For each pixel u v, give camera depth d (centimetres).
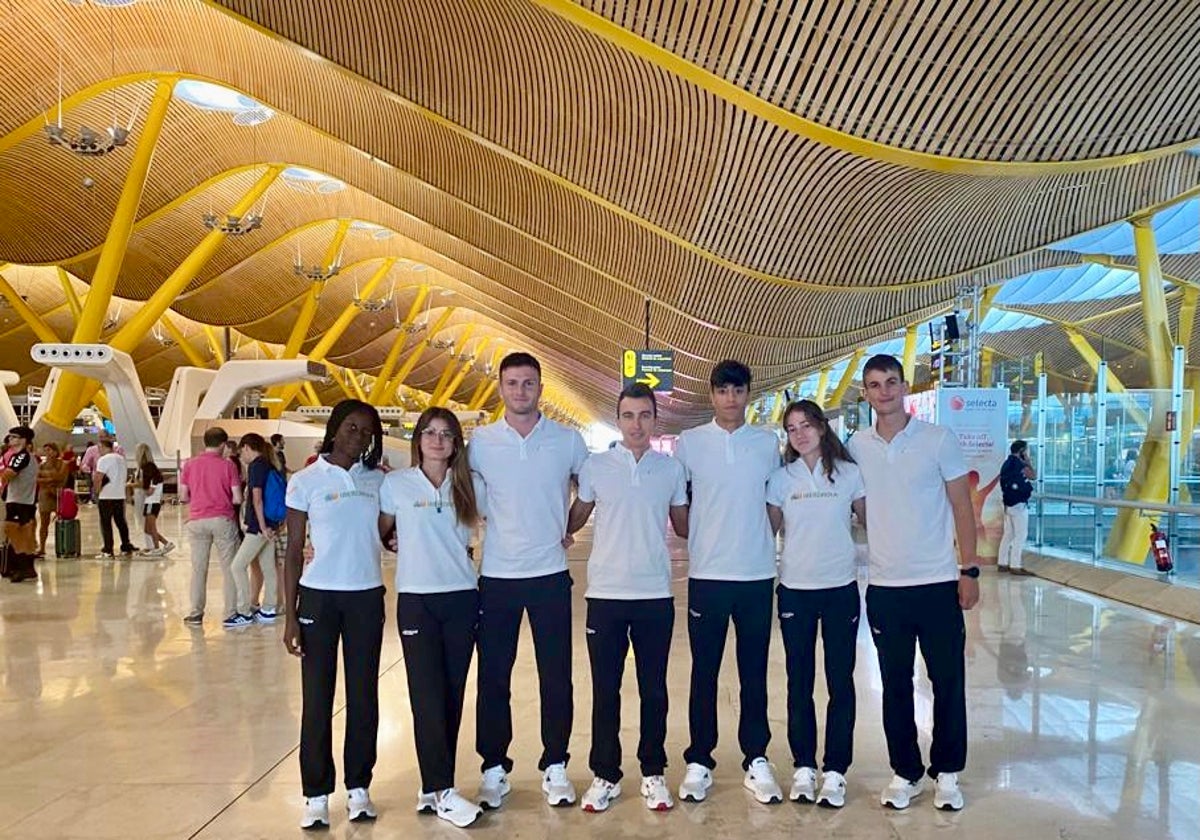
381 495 393
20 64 2377
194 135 3098
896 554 392
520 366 390
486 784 388
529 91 1603
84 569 1219
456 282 4969
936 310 2414
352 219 3894
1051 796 392
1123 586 941
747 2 1095
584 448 409
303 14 1582
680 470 404
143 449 1402
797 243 1684
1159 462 1051
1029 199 1627
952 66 1099
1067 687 570
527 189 2098
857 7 1066
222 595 988
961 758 381
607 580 393
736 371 400
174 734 492
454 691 391
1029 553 1212
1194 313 2894
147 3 2339
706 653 402
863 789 405
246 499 818
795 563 403
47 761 448
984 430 1230
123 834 360
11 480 1088
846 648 399
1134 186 1662
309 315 4875
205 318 4759
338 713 533
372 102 2131
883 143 1172
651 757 392
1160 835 352
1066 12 1033
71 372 2997
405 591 385
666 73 1416
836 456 404
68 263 3481
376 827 367
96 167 3041
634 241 2067
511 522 392
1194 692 557
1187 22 1049
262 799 397
